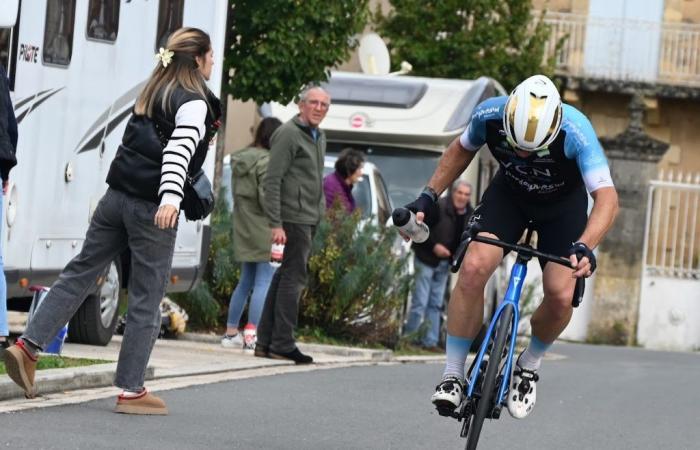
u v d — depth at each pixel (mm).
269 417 19000
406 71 47562
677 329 59500
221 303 32938
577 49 65688
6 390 17875
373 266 32938
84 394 19078
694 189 59531
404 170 39312
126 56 26078
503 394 15055
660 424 22234
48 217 23750
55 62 23594
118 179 17594
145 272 17719
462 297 15859
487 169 43844
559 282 15781
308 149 26250
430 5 57438
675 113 66625
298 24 37250
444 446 17766
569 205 15984
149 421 17469
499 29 57188
